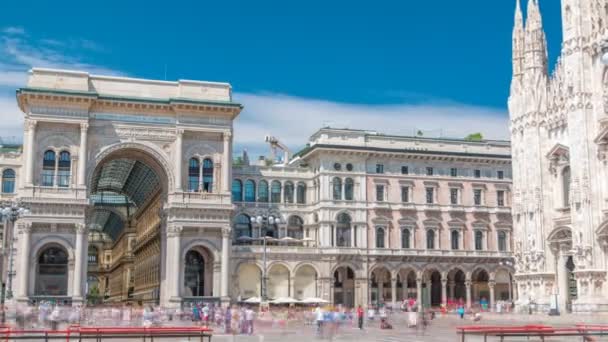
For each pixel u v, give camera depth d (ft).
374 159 358.64
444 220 363.15
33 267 272.92
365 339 155.12
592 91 249.34
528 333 125.29
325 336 166.30
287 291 336.90
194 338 155.63
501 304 322.96
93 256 615.16
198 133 298.35
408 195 360.48
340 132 355.56
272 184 357.82
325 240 344.69
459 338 158.10
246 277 331.57
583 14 253.85
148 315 199.31
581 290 242.99
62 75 288.10
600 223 240.73
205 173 297.74
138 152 296.51
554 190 269.44
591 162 245.86
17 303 255.91
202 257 301.02
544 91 276.41
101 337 116.88
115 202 474.49
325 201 347.36
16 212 202.90
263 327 210.18
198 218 290.56
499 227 370.32
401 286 354.54
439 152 362.74
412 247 356.18
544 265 266.36
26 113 282.56
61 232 278.05
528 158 276.41
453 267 359.25
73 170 282.77
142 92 297.12
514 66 289.74
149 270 357.00
